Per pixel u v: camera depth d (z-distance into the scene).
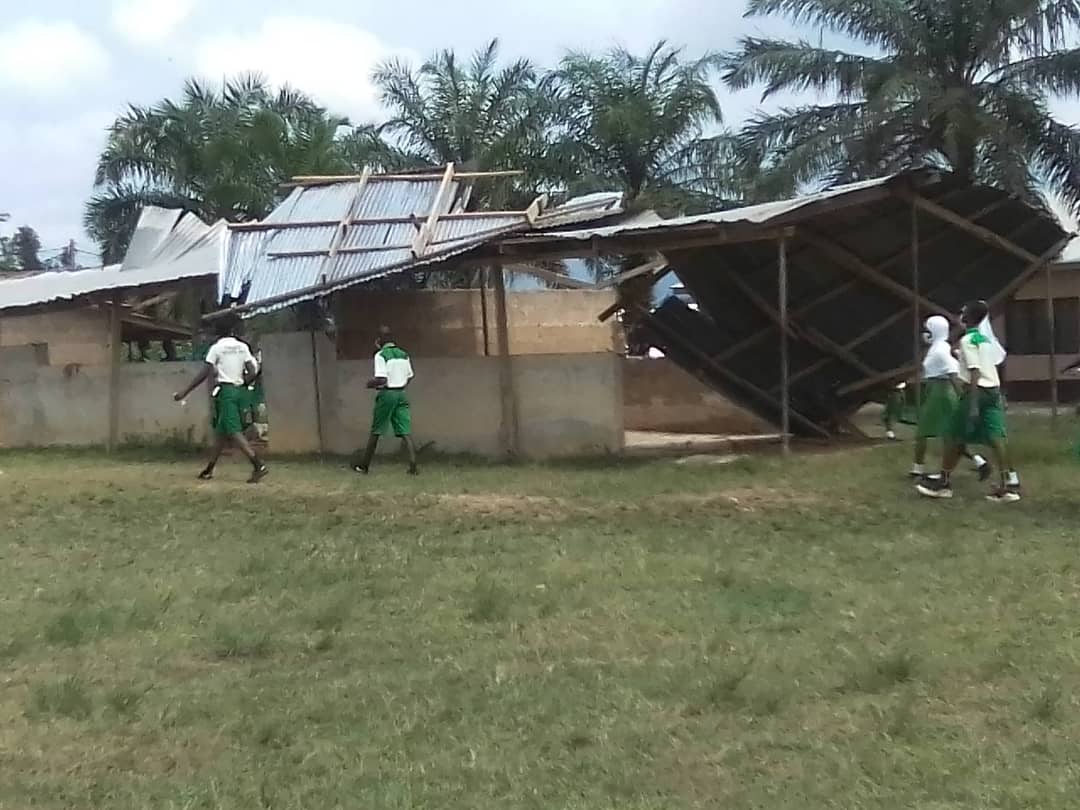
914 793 4.23
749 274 15.56
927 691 5.34
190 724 5.17
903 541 8.77
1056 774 4.37
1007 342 25.00
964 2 24.28
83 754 4.82
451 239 14.51
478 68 32.62
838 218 14.27
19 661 6.16
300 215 15.80
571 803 4.23
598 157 31.41
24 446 16.97
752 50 26.08
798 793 4.27
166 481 12.45
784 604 6.97
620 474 12.72
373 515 10.29
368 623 6.82
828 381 16.64
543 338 19.23
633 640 6.30
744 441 16.36
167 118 30.72
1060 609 6.67
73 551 9.08
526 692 5.46
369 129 32.19
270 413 15.88
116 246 31.41
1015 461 12.34
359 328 16.98
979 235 14.91
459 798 4.30
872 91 25.03
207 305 24.22
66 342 20.80
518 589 7.49
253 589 7.72
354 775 4.54
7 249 52.88
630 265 19.53
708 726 4.98
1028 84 24.48
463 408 15.05
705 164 30.52
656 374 19.31
